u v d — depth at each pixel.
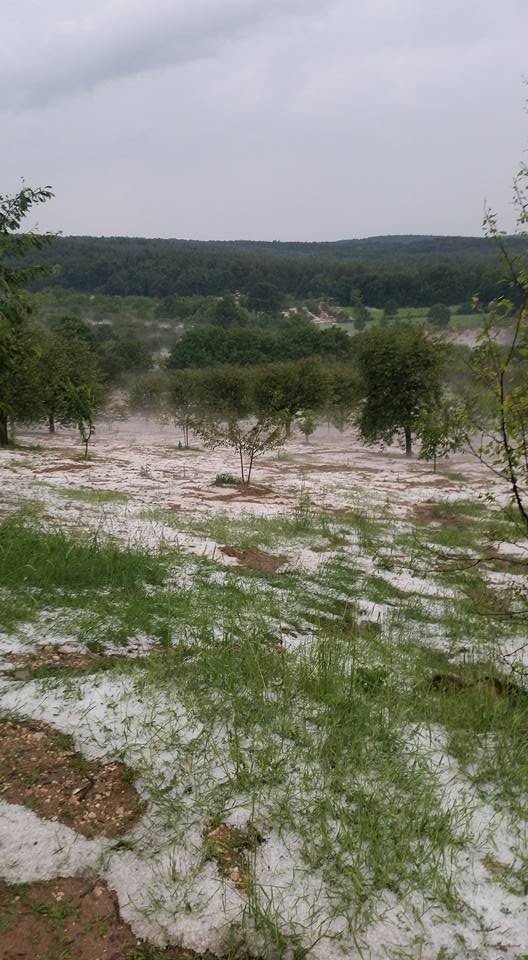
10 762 2.38
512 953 1.69
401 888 1.88
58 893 1.82
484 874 1.96
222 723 2.70
